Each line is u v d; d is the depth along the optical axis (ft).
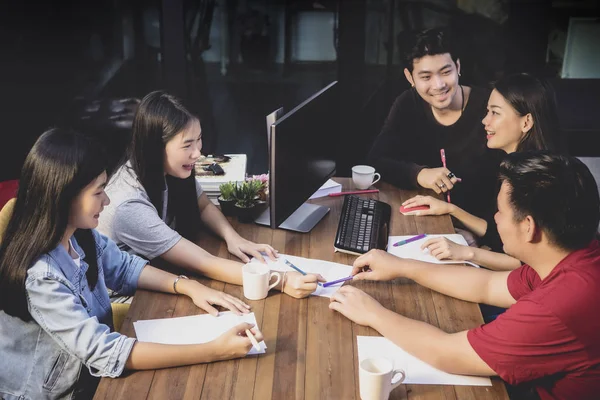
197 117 7.32
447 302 6.33
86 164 5.39
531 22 13.06
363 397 4.92
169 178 7.50
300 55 13.53
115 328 7.04
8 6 13.19
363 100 13.64
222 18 13.37
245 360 5.45
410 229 7.82
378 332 5.81
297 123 7.40
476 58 13.26
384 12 13.12
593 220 5.12
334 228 7.81
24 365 5.69
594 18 12.95
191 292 6.30
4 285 5.45
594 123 12.94
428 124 9.80
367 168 9.10
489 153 9.54
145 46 13.55
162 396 5.05
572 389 5.21
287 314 6.08
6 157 13.11
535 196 5.13
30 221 5.40
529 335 5.06
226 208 7.97
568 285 5.05
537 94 8.14
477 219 8.48
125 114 13.74
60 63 13.43
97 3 13.32
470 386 5.21
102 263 6.51
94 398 5.03
